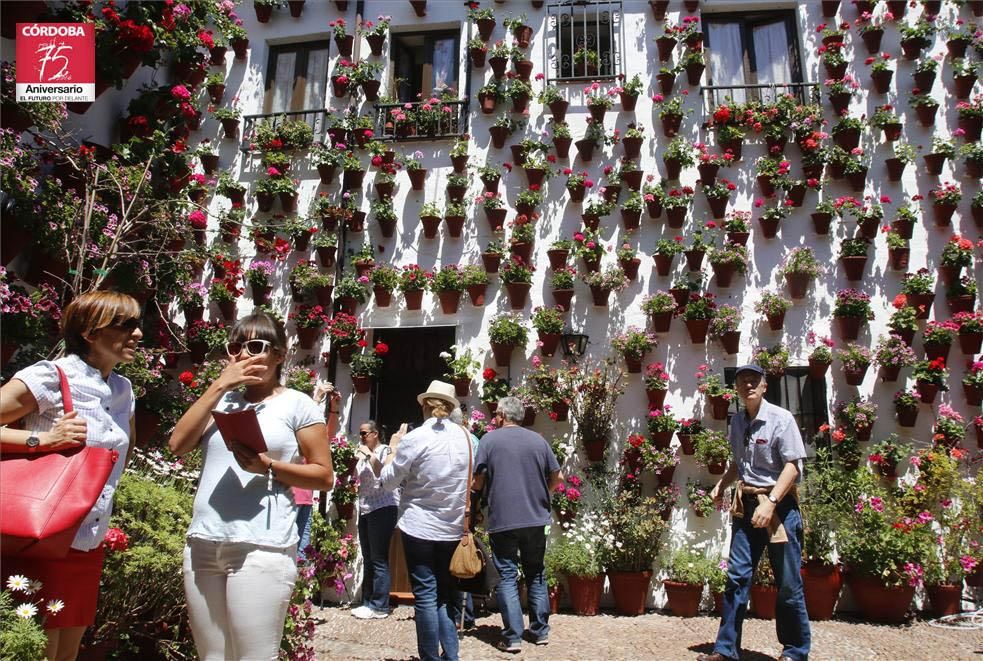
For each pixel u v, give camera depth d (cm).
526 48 792
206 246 750
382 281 746
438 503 422
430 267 763
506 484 500
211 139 821
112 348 276
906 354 668
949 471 621
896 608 600
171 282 662
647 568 646
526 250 738
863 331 699
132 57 618
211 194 805
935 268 704
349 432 730
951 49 737
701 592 639
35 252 564
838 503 632
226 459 271
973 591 632
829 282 711
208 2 755
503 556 504
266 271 764
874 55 749
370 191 788
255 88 834
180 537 410
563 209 755
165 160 693
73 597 271
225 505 263
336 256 772
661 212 736
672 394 704
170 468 496
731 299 718
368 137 782
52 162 580
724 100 768
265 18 846
